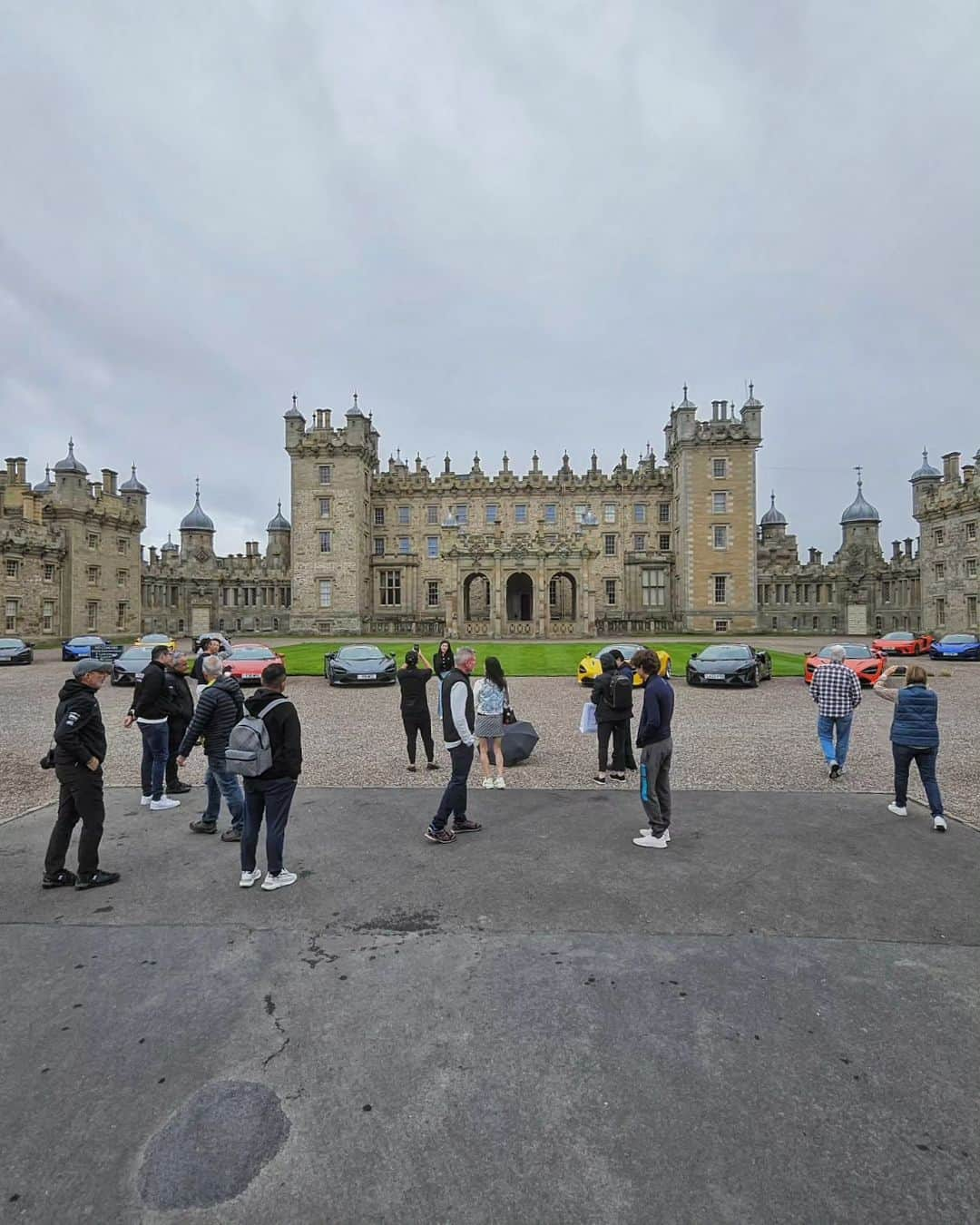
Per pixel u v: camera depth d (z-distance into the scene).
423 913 6.27
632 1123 3.72
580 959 5.44
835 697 11.05
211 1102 3.91
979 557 48.72
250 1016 4.73
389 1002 4.89
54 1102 3.93
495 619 57.88
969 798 9.91
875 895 6.57
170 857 7.74
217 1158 3.51
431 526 72.31
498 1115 3.79
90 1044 4.45
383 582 71.75
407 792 10.32
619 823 8.77
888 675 8.97
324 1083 4.06
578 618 57.62
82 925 6.09
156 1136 3.67
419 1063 4.23
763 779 11.05
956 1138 3.61
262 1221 3.14
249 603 79.25
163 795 9.95
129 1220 3.15
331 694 23.17
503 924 6.04
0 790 10.78
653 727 7.75
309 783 10.97
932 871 7.12
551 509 71.69
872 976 5.17
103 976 5.25
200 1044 4.45
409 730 11.80
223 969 5.35
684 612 65.06
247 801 6.80
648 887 6.78
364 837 8.30
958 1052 4.30
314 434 66.69
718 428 64.69
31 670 32.62
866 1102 3.88
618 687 11.00
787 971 5.25
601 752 11.09
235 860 7.61
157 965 5.41
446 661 13.97
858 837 8.16
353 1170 3.44
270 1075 4.14
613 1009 4.77
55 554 54.41
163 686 9.66
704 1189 3.29
